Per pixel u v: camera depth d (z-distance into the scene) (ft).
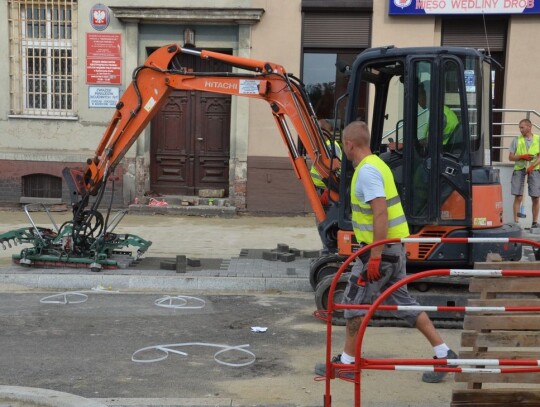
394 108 25.27
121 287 28.43
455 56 22.24
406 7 45.06
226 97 48.93
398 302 16.98
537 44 44.88
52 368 18.57
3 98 48.70
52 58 48.70
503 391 14.03
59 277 28.45
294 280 28.48
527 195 40.93
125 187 48.11
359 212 16.87
